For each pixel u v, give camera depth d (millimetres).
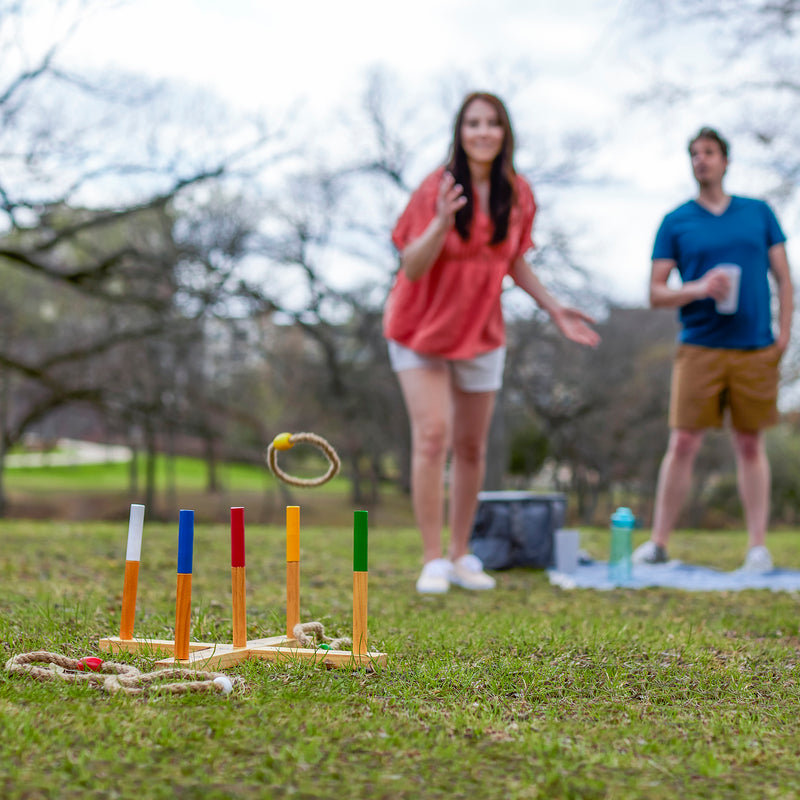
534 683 2654
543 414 27953
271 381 30359
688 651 3227
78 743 1931
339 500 42281
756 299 6348
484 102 5172
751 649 3387
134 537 3047
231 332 20953
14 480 47031
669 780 1852
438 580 5242
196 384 27922
